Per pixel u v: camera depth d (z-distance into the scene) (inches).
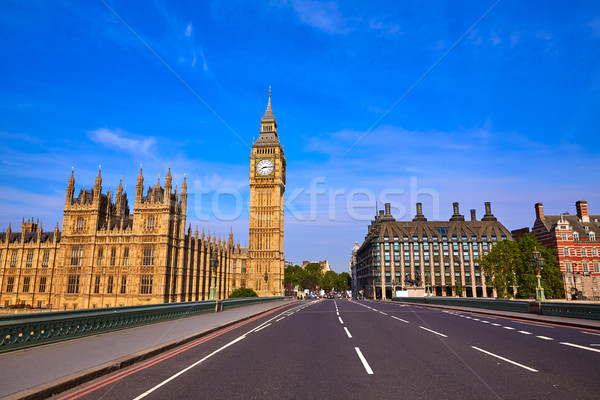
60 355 496.7
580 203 4101.9
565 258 3784.5
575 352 540.4
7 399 307.1
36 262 4050.2
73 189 3954.2
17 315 533.0
